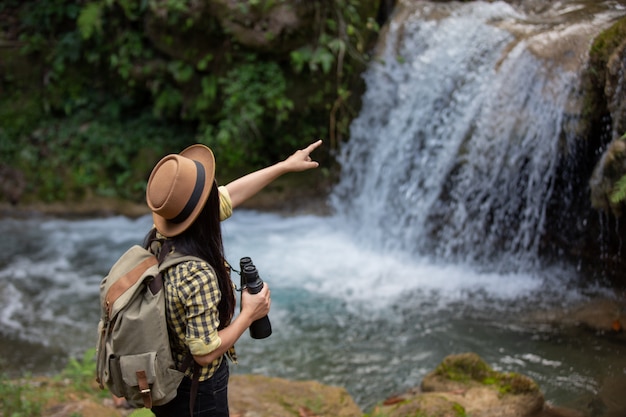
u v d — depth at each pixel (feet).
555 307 20.56
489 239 24.31
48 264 26.43
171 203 7.28
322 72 30.40
